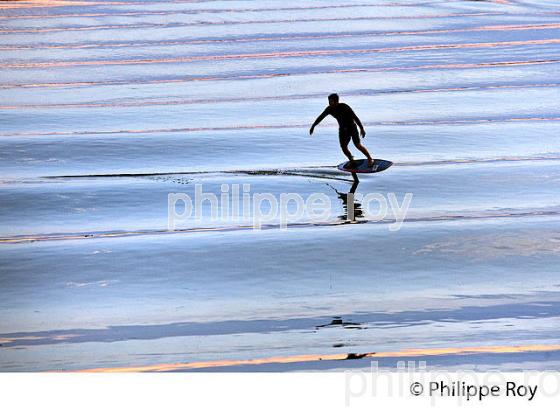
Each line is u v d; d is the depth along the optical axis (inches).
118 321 1515.7
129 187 2220.7
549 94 3041.3
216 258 1772.9
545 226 1924.2
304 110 2910.9
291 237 1876.2
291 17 4547.2
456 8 4763.8
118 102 3065.9
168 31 4249.5
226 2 5078.7
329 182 2224.4
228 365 1363.2
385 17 4512.8
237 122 2790.4
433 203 2074.3
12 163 2427.4
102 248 1836.9
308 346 1419.8
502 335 1449.3
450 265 1724.9
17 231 1947.6
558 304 1557.6
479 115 2815.0
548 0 5024.6
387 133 2635.3
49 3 5108.3
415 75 3336.6
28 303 1585.9
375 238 1865.2
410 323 1493.6
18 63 3678.6
